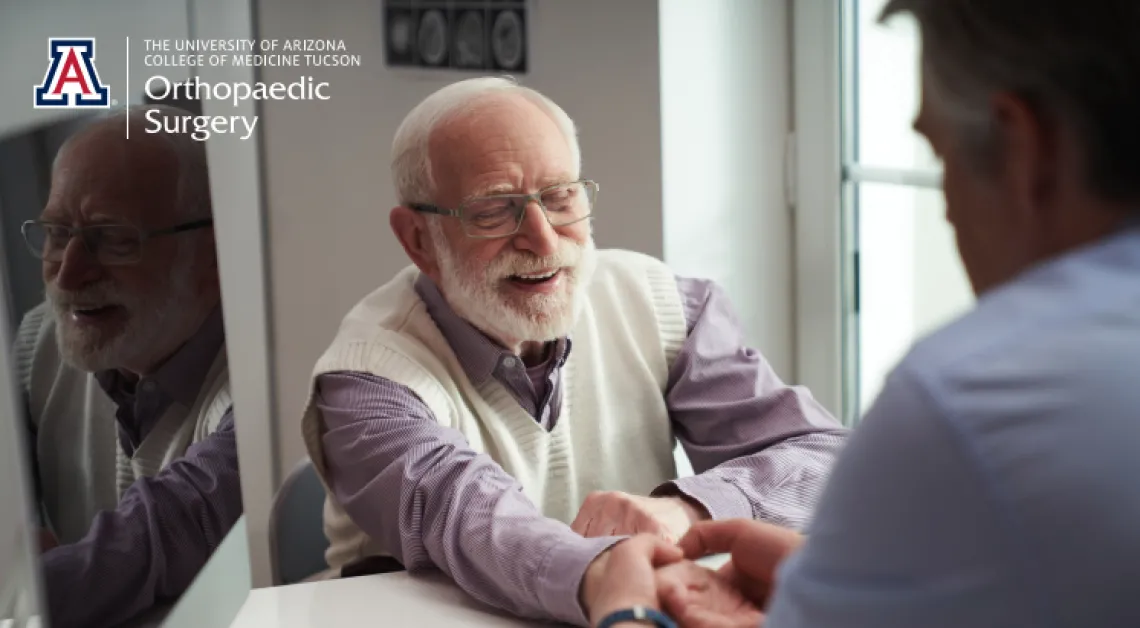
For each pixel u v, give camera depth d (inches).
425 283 72.1
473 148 67.0
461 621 51.6
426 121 69.0
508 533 52.9
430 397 66.0
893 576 27.2
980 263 30.0
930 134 30.2
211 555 50.2
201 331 50.9
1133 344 26.1
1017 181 28.0
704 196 97.1
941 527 26.3
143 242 43.6
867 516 27.6
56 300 36.0
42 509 34.6
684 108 95.1
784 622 30.1
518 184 66.7
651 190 96.0
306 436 68.0
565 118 70.4
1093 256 27.6
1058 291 27.5
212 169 124.0
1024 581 25.2
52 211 36.0
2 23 33.7
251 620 52.4
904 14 30.3
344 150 121.3
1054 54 26.5
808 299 100.4
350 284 124.3
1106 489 24.9
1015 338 27.1
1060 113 27.0
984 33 27.5
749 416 71.6
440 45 110.2
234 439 55.9
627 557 47.0
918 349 28.5
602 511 59.3
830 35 94.0
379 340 68.2
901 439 27.1
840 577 28.4
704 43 95.3
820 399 101.3
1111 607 24.6
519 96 69.4
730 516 61.1
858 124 94.7
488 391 70.0
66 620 36.1
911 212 89.6
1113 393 25.6
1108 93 26.3
